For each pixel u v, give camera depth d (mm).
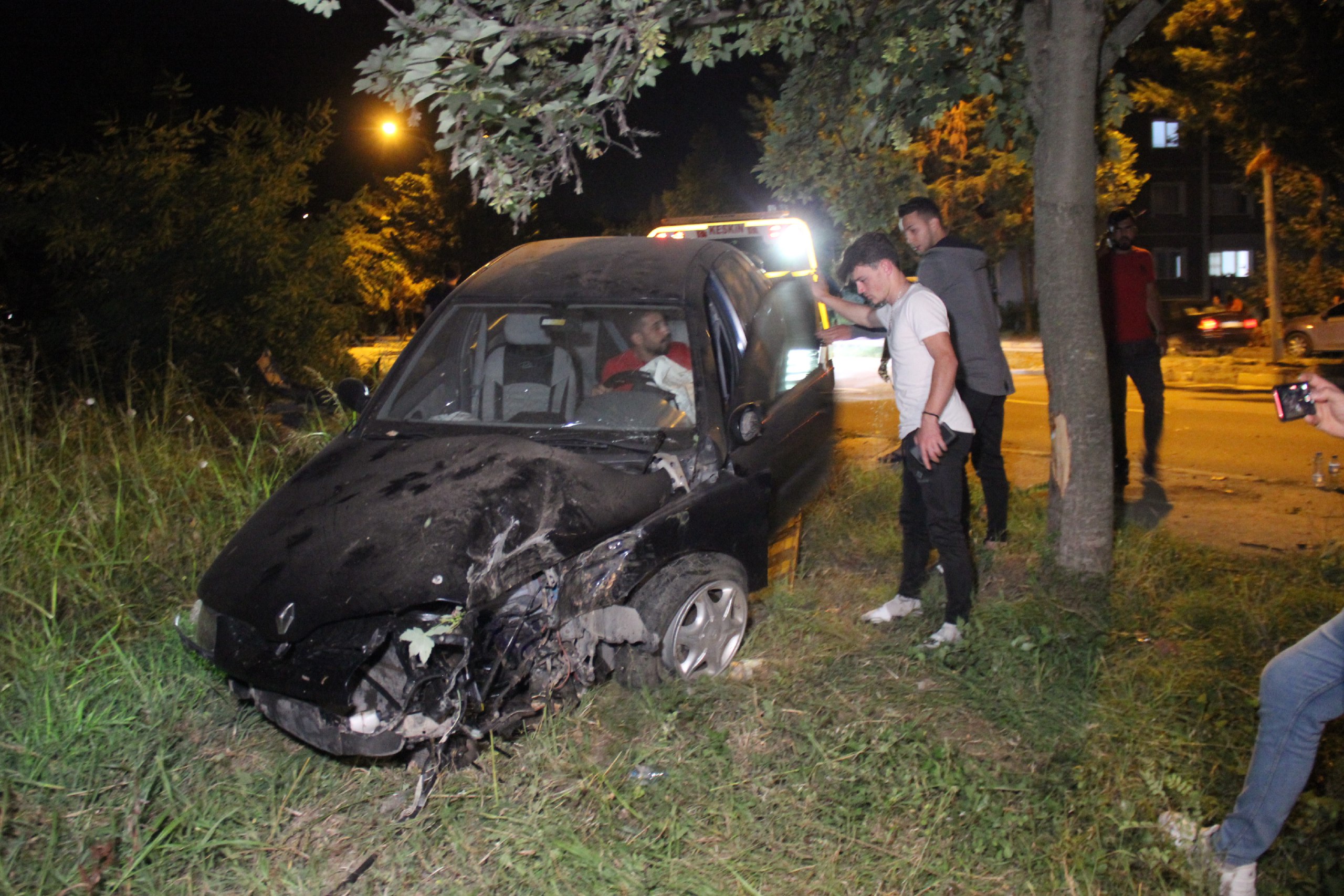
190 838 3430
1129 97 5625
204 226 11727
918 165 6047
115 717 4094
